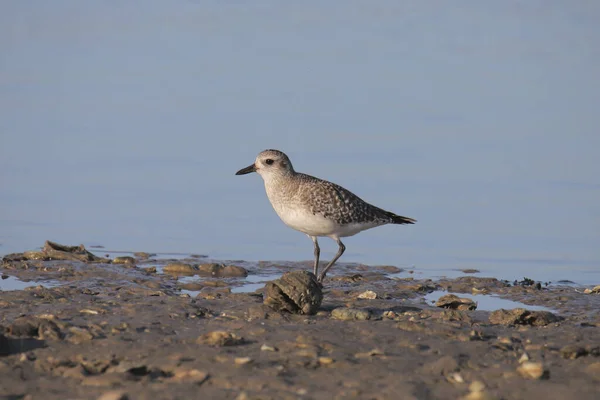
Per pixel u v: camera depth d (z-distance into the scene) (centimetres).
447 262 1688
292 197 1469
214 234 1844
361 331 1064
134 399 816
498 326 1149
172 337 1030
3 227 1830
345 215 1463
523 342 1043
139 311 1170
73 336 1016
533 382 878
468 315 1216
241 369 900
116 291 1341
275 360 934
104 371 905
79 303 1217
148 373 891
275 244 1809
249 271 1595
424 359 955
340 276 1561
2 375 880
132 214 1938
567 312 1302
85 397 823
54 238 1781
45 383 859
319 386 856
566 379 889
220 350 971
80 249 1667
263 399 816
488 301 1380
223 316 1157
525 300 1380
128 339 1018
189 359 937
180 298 1267
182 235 1827
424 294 1424
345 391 841
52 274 1485
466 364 938
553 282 1552
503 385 869
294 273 1201
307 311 1174
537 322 1174
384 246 1803
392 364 930
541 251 1742
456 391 853
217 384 859
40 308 1181
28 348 977
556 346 1025
